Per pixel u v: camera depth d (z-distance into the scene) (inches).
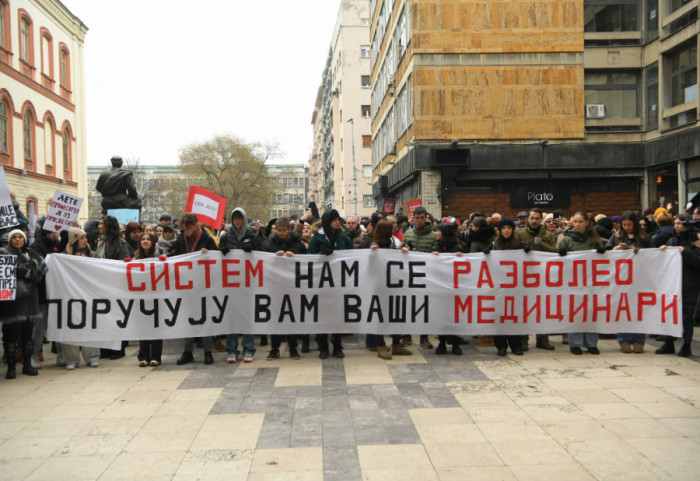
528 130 810.8
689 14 708.7
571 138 813.9
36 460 170.1
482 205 826.8
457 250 318.0
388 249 303.9
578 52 810.2
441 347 304.5
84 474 160.2
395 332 302.5
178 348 341.4
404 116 922.7
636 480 150.7
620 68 821.2
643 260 299.9
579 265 303.4
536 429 188.1
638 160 819.4
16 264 262.4
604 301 301.6
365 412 208.2
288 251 309.7
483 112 808.3
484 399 221.0
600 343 334.6
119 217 552.7
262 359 301.4
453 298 303.9
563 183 833.5
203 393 235.9
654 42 791.7
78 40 1439.5
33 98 1181.1
